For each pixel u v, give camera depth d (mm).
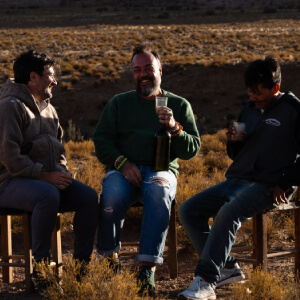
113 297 4441
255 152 5172
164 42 60344
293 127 5000
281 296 4652
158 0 142125
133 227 7699
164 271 5957
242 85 42562
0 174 5242
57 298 4590
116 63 49250
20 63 5324
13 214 5172
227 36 65875
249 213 5020
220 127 35438
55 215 5020
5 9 129500
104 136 5812
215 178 10797
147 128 5781
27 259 5113
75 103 38875
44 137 5375
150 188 5277
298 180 4867
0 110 5082
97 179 10195
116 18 103312
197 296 4754
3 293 5129
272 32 70812
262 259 5246
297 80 42750
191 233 5461
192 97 41156
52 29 79875
